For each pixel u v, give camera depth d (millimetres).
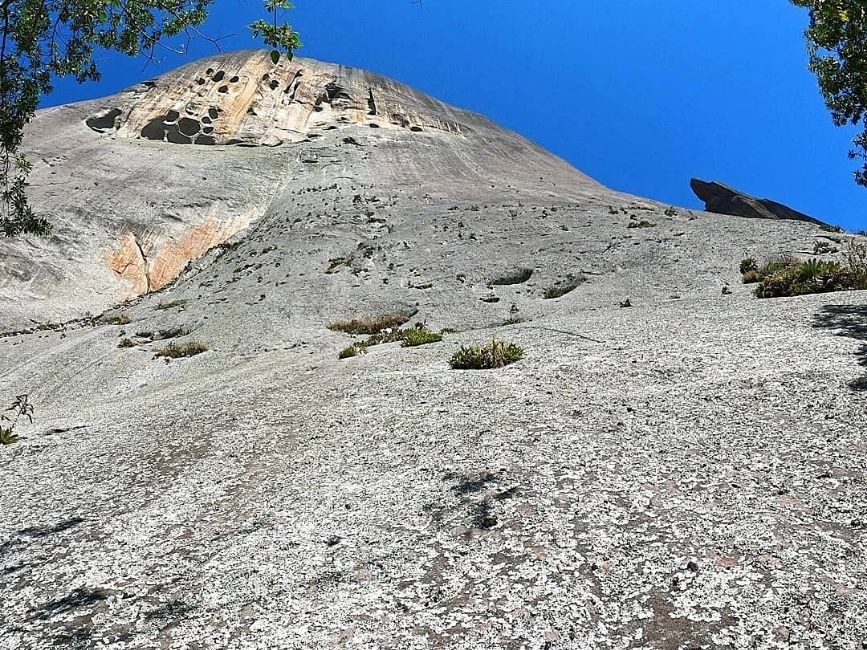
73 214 45812
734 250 24000
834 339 8469
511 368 9727
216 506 5715
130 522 5551
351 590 3908
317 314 23812
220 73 84688
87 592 4312
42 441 9336
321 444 7219
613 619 3324
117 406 13031
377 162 63125
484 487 5215
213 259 41844
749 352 8484
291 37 5949
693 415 6340
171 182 54562
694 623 3215
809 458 4973
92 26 7707
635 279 22266
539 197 46406
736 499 4465
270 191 57094
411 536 4551
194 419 9414
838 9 10320
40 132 66375
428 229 35688
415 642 3303
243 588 4113
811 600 3275
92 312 37406
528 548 4141
